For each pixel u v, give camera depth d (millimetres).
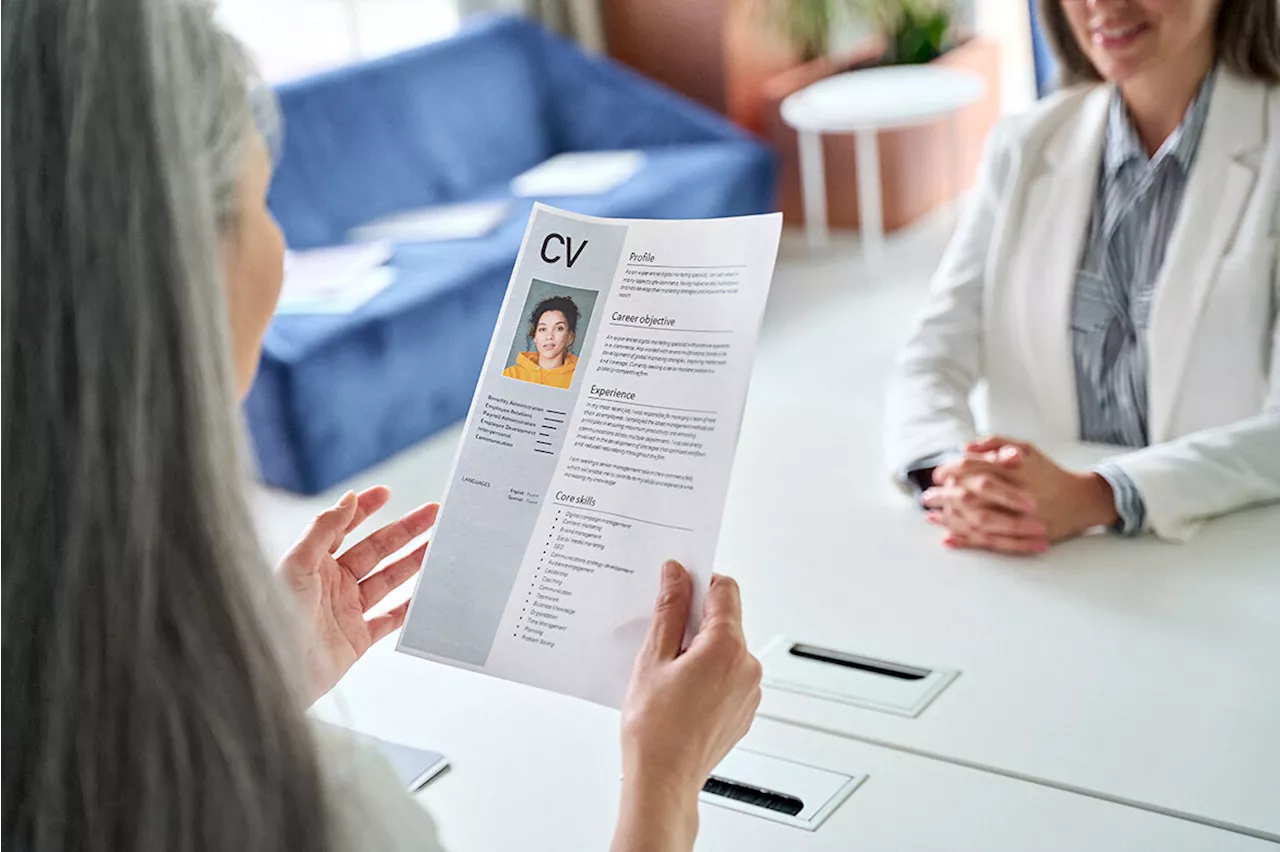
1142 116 1759
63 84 536
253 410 3150
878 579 1407
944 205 5410
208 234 554
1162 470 1437
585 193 4262
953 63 5363
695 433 959
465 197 4477
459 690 1284
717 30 5039
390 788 660
